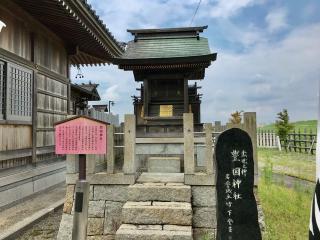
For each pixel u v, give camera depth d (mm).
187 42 9836
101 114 16125
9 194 7227
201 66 8961
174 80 9547
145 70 9289
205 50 9383
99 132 4027
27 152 8227
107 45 10641
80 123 4047
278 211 6496
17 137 7738
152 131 9258
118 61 8734
